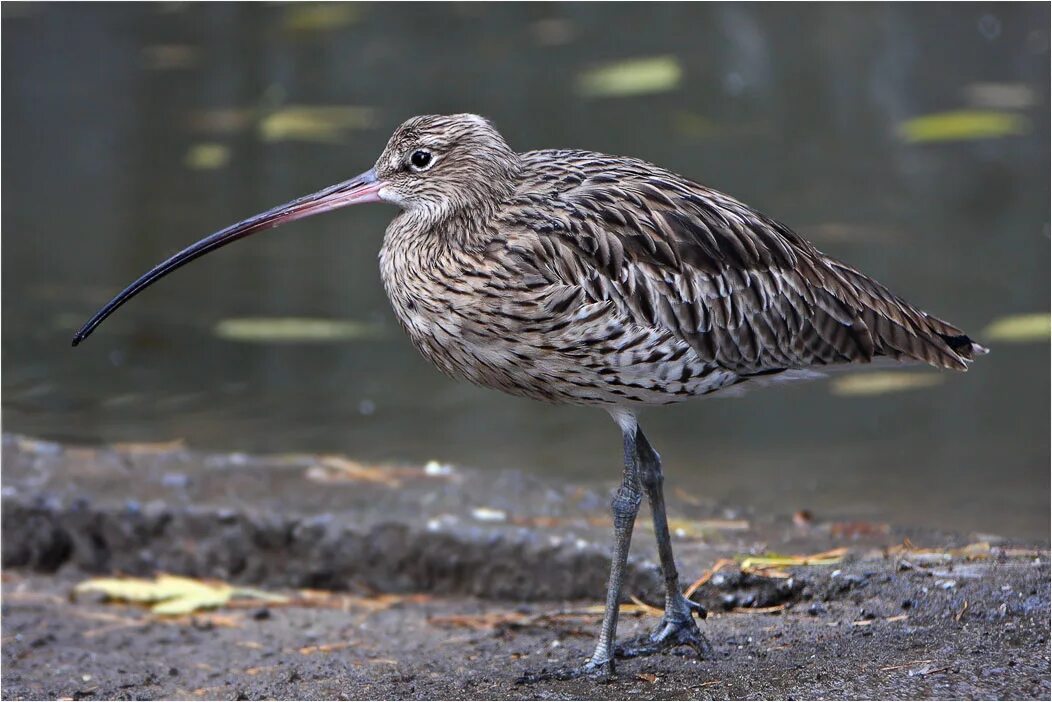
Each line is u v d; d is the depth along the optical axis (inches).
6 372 592.1
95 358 603.2
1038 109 800.9
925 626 352.5
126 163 789.2
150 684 370.9
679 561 410.0
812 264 370.6
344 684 356.2
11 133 832.9
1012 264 630.5
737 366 362.9
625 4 986.1
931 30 908.0
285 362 603.2
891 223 676.7
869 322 371.6
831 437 531.8
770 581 388.2
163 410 562.3
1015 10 912.3
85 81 905.5
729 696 322.0
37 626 416.2
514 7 1006.4
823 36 914.7
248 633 410.0
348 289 661.9
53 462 491.5
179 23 995.9
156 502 460.8
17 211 736.3
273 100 858.1
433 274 354.0
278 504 459.8
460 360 360.5
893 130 786.8
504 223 350.9
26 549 462.9
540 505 459.5
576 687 339.9
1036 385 563.2
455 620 408.8
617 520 357.1
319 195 377.1
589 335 346.3
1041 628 341.1
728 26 944.3
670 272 352.5
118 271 673.6
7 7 995.9
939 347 374.9
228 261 695.7
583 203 355.3
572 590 425.7
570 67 887.7
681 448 527.5
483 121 361.1
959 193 708.0
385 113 825.5
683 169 737.0
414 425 549.6
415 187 360.5
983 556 394.0
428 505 459.2
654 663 351.3
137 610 431.5
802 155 756.0
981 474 490.0
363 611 427.2
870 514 462.0
